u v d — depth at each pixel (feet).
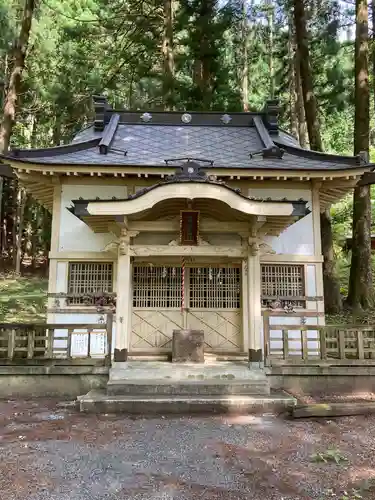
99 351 28.27
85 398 21.45
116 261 29.14
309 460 15.19
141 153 32.17
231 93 62.90
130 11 59.36
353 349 25.76
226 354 28.14
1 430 18.33
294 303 29.50
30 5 42.14
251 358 24.49
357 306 41.57
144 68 60.34
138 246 25.49
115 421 19.69
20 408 21.86
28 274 84.58
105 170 28.55
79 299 28.86
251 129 39.45
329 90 58.80
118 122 38.55
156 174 28.96
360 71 43.06
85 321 28.43
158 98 60.44
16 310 47.85
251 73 86.69
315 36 56.49
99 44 63.82
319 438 17.46
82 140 36.19
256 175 29.09
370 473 14.08
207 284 30.27
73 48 61.98
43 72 61.31
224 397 21.80
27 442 16.80
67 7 59.67
